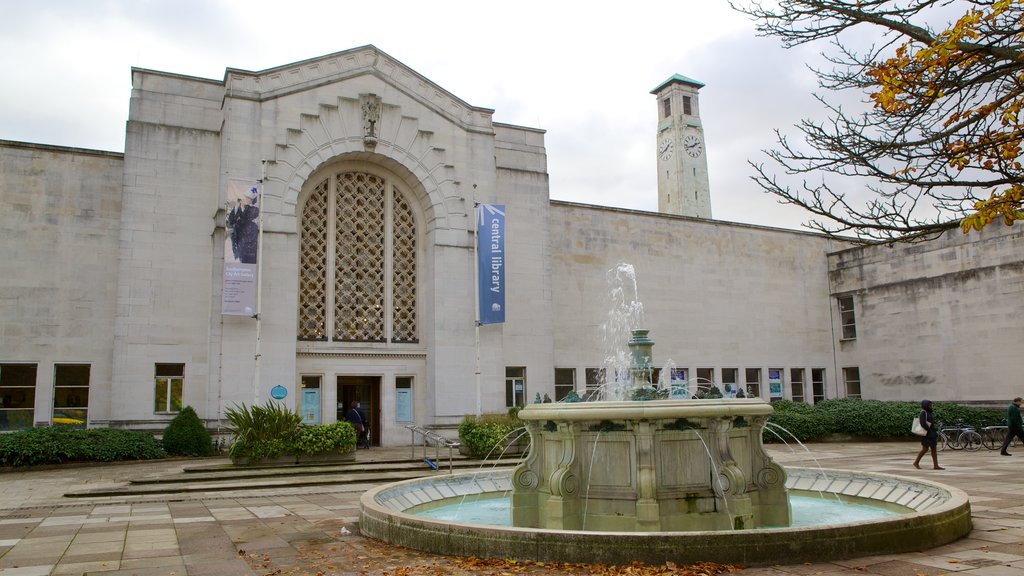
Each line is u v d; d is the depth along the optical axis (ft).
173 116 87.35
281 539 33.96
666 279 120.78
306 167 86.84
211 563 28.96
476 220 94.17
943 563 25.21
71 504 48.49
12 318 80.59
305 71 88.53
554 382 107.14
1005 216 26.27
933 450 61.62
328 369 87.66
